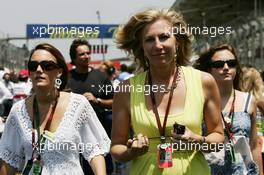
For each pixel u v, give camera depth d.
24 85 17.22
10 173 4.30
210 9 25.02
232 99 5.19
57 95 4.23
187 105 3.66
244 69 6.49
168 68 3.68
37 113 4.18
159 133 3.64
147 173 3.66
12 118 4.24
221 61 5.18
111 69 15.82
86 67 7.88
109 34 18.62
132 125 3.75
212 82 3.74
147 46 3.67
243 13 24.98
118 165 9.23
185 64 3.93
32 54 4.18
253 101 5.19
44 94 4.15
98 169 4.22
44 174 4.08
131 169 3.77
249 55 18.48
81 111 4.23
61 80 4.32
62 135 4.13
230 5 24.83
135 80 3.76
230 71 5.21
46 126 4.14
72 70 7.97
